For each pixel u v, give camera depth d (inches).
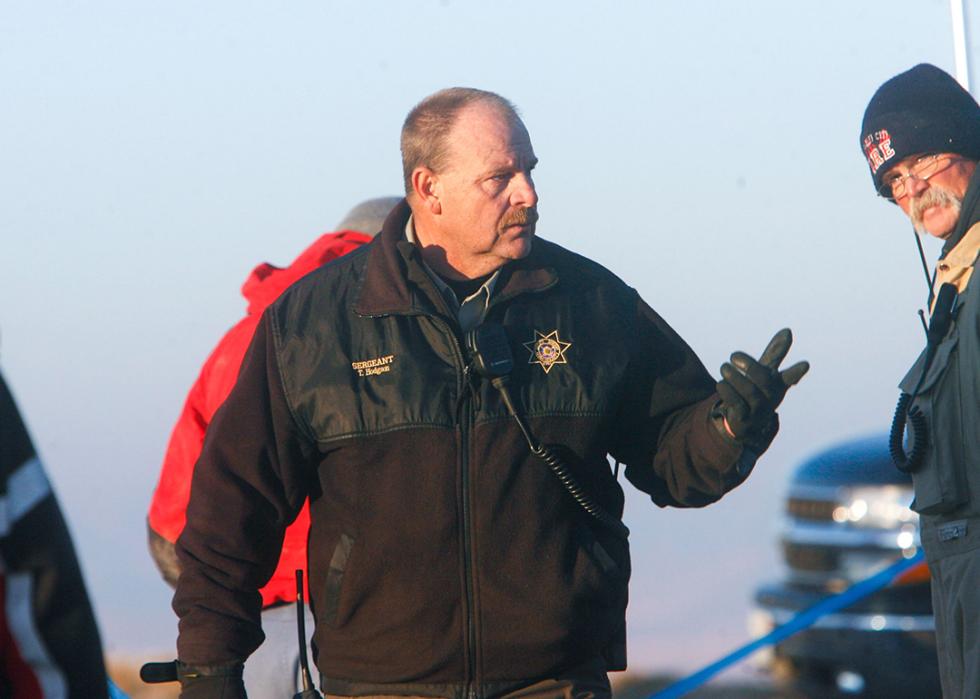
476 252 536.7
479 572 518.0
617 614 537.6
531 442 517.7
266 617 637.9
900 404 577.6
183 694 530.6
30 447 319.0
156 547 665.0
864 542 936.3
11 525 311.9
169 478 659.4
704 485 537.0
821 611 880.9
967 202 562.6
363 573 523.5
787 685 953.5
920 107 572.7
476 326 527.5
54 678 312.8
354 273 547.5
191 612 529.7
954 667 560.7
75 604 317.1
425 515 517.7
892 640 904.9
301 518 631.2
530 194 532.7
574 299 546.6
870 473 950.4
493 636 518.6
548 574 519.5
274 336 539.5
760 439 528.4
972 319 546.9
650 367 552.7
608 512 544.7
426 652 520.7
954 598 554.3
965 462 548.1
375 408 522.9
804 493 971.9
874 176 589.3
